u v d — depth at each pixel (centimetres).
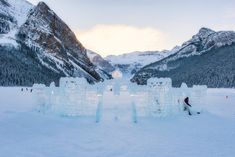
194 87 2733
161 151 1306
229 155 1243
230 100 4850
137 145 1419
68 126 1912
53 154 1244
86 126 1931
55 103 2467
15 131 1675
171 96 2505
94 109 2402
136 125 2000
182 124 2067
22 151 1273
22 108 2780
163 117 2381
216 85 16538
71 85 2377
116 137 1599
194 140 1534
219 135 1669
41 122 1998
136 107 2436
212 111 2858
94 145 1412
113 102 3459
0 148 1307
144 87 2436
